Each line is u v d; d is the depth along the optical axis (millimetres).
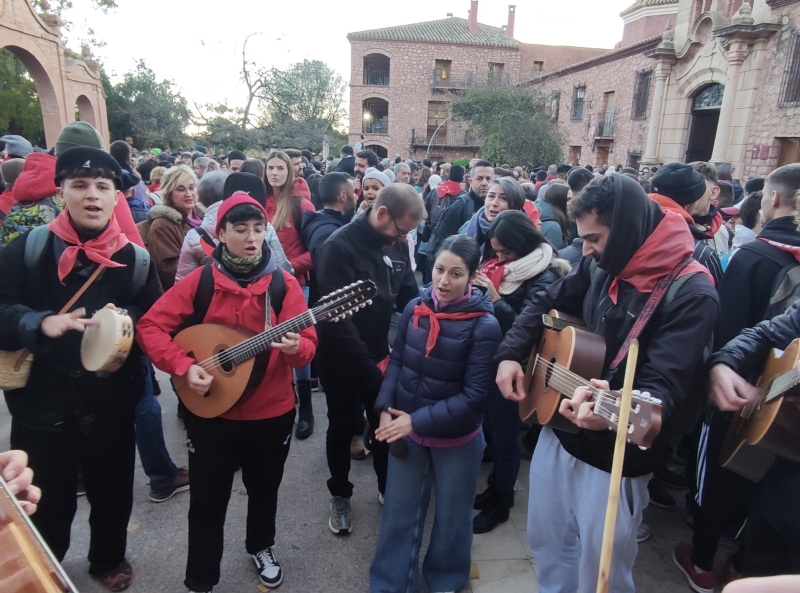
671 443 3326
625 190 1683
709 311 1632
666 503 3156
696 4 14352
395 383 2385
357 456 3529
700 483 2365
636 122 18250
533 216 4277
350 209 3711
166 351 2066
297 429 3766
